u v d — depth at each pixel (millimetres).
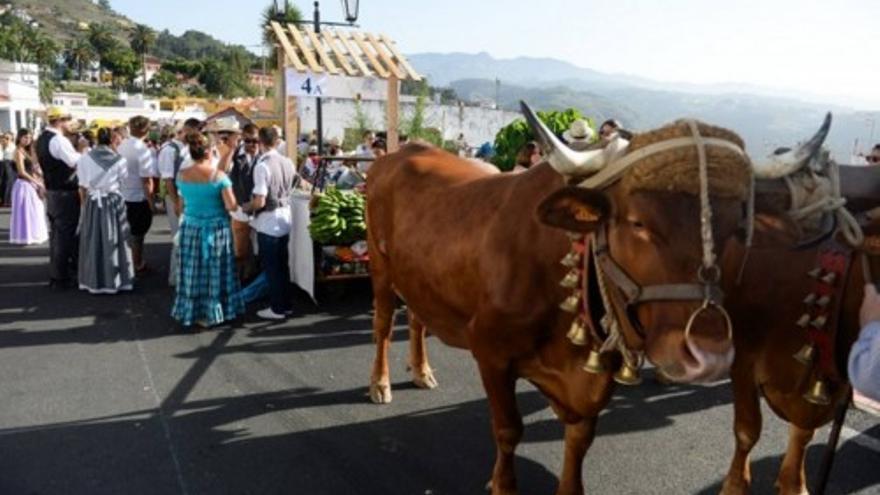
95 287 7484
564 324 2816
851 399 2867
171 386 5102
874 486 3787
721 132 2105
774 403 3027
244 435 4344
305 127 20609
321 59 9016
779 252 2768
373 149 9359
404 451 4152
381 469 3943
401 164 4332
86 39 135750
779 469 3945
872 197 2564
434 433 4383
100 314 6832
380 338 4785
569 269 2672
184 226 6340
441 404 4809
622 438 4344
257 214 6590
